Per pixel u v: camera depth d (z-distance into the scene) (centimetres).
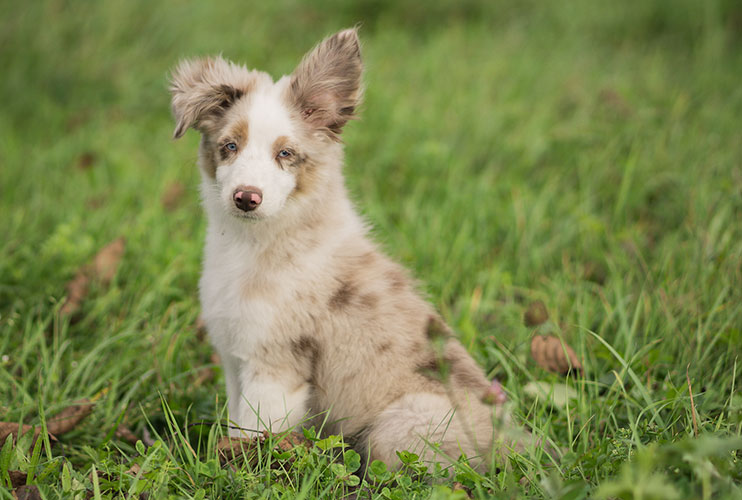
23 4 1347
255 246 508
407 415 480
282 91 520
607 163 930
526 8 1561
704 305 638
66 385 577
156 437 516
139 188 924
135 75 1257
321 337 500
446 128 1038
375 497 436
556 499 390
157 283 698
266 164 493
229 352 516
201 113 520
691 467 387
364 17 1523
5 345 611
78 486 433
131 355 620
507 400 523
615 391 557
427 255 770
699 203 783
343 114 535
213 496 434
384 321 502
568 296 702
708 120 1022
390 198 913
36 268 716
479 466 467
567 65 1277
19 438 486
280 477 459
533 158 966
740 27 1467
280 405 493
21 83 1204
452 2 1563
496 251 804
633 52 1372
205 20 1420
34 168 965
